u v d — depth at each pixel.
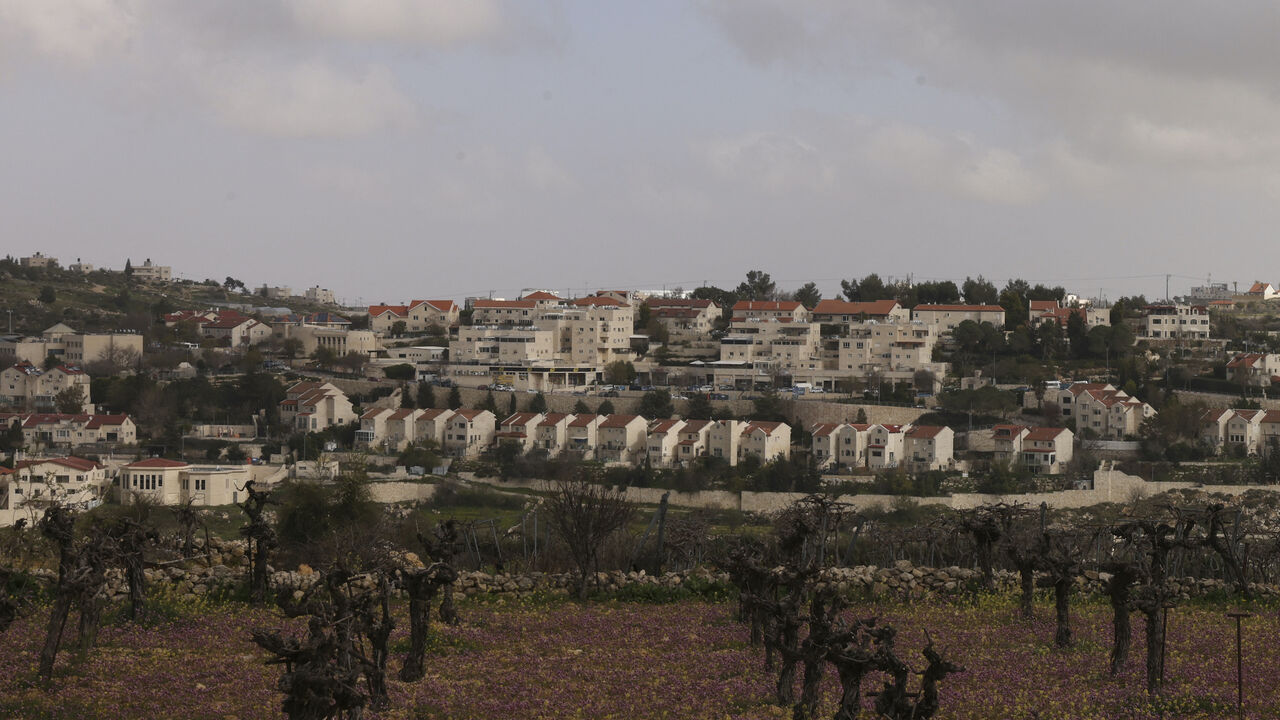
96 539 43.34
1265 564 65.38
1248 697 38.22
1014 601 53.41
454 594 53.31
